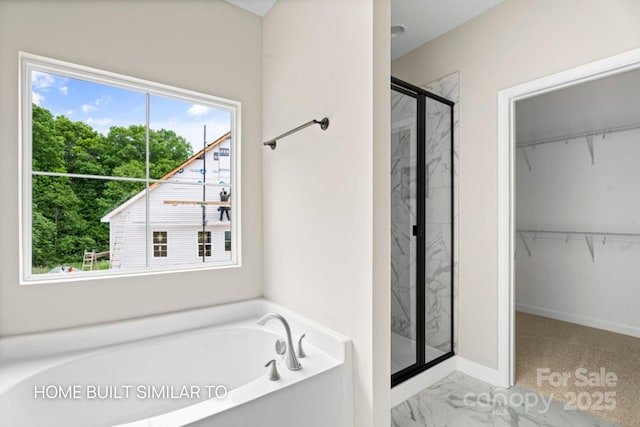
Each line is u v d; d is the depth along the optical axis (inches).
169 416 44.6
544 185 146.2
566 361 100.6
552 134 143.3
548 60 77.3
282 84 81.7
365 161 58.0
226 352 76.0
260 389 51.3
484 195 90.4
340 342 60.3
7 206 58.7
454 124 98.2
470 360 94.0
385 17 57.8
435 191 96.9
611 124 127.3
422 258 92.7
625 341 116.1
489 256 89.4
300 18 74.7
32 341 59.8
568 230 138.9
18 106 59.4
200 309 78.8
